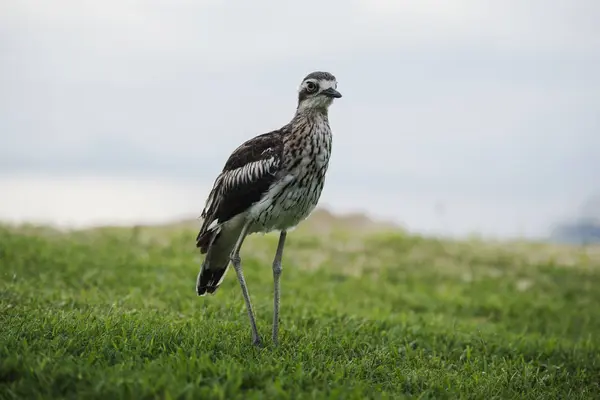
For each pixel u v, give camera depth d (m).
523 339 15.02
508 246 27.61
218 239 12.77
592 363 14.06
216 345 11.38
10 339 10.48
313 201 12.56
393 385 10.90
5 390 9.06
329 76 12.34
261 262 21.84
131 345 10.96
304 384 10.08
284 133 12.46
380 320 15.35
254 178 12.20
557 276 23.66
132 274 17.97
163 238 24.09
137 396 8.98
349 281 20.75
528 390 11.81
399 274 22.48
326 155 12.44
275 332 12.30
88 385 9.27
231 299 15.80
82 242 22.55
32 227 24.41
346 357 11.91
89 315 12.52
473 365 12.70
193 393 9.09
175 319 13.45
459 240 27.77
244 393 9.45
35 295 14.62
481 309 19.36
